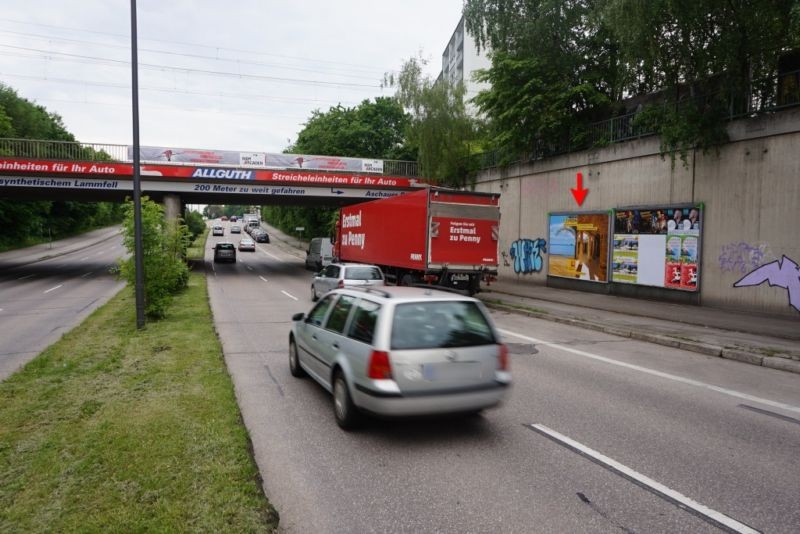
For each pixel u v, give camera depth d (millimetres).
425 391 5051
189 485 3996
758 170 14266
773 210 13906
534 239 24031
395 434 5398
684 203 16453
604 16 15562
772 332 11508
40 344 10797
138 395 6387
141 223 11984
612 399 6789
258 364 8547
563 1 21328
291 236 83062
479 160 29422
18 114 61250
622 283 18891
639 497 4055
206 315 13844
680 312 14602
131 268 12422
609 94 22500
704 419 6016
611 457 4844
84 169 27219
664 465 4676
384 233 19734
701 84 15836
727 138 14875
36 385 6930
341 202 38531
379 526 3580
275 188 30891
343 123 47875
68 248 59969
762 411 6359
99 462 4414
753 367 8859
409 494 4066
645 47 14703
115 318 13438
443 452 4926
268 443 5129
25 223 58375
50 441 4895
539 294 19719
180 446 4742
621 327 12211
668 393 7137
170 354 8797
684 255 16453
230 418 5523
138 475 4156
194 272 32312
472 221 16656
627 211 18594
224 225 125062
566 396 6898
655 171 17562
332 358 5863
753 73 14445
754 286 14430
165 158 28359
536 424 5750
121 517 3516
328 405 6359
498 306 16891
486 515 3746
